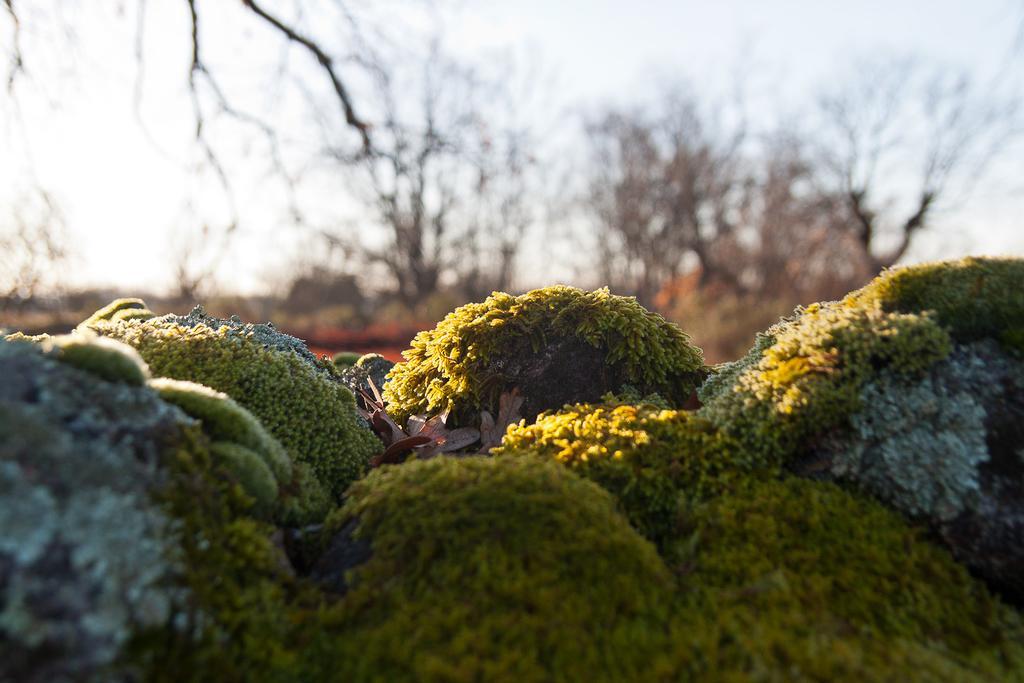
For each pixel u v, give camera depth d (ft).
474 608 1.51
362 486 1.85
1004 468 1.75
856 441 1.85
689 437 1.99
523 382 2.52
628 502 1.91
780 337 2.12
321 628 1.52
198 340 2.24
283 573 1.61
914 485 1.78
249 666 1.41
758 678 1.40
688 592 1.64
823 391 1.86
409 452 2.37
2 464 1.24
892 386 1.86
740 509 1.82
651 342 2.55
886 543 1.73
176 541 1.43
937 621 1.62
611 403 2.33
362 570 1.61
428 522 1.65
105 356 1.59
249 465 1.68
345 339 13.38
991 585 1.73
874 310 1.99
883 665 1.45
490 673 1.40
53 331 8.50
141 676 1.22
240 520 1.59
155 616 1.28
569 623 1.49
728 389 2.13
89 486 1.34
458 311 2.68
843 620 1.58
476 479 1.75
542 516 1.67
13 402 1.39
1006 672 1.53
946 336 1.87
